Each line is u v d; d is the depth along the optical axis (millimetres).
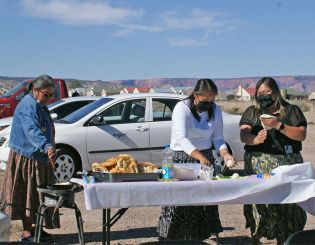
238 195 4891
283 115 5398
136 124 10586
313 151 16828
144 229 7293
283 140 5441
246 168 5625
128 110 10688
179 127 5453
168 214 5621
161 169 5152
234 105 55562
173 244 3691
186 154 5520
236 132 10969
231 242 6535
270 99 5426
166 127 10703
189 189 4781
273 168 5441
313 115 34062
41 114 6047
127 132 10492
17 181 6098
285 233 5570
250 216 5695
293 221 5594
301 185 5023
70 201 5363
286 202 5004
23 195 6137
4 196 6199
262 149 5496
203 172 5109
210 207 5691
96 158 10367
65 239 6730
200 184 4805
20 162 6094
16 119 6109
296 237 3275
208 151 5633
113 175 4832
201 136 5574
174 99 10914
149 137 10594
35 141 5875
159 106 10844
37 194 6113
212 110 5590
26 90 6234
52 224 6129
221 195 4859
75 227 7375
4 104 15211
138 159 10562
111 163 5164
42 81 5996
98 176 4918
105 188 4605
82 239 5430
